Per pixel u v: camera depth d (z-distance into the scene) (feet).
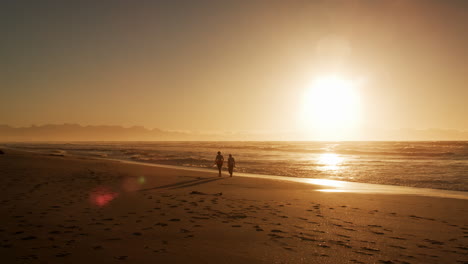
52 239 19.02
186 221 25.02
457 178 68.39
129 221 24.58
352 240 20.35
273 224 24.62
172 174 68.80
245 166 102.22
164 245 18.39
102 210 28.76
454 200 39.27
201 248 17.99
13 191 38.63
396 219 27.68
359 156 162.30
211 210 30.01
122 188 45.19
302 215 28.53
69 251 16.78
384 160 129.39
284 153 201.57
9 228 21.49
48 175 57.06
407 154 178.40
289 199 38.50
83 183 48.67
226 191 45.21
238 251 17.58
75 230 21.38
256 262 15.81
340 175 76.84
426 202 37.65
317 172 83.97
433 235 22.17
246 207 32.14
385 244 19.56
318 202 36.50
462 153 175.32
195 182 55.88
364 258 16.76
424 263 16.15
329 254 17.34
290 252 17.57
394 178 69.92
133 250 17.28
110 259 15.65
